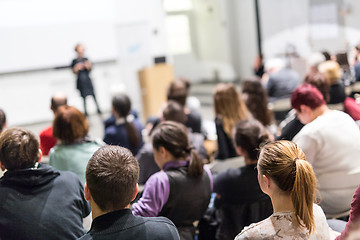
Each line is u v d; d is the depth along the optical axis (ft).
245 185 6.82
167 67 25.59
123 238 4.21
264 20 32.40
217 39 39.04
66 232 5.40
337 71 11.25
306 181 4.13
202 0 38.32
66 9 28.02
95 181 4.24
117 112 11.21
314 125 7.00
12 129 5.86
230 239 7.06
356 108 9.90
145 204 6.18
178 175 6.33
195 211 6.49
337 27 27.89
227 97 10.52
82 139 7.76
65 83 28.60
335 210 7.01
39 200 5.43
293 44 29.55
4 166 5.64
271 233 4.23
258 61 26.04
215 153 11.39
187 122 13.14
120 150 4.54
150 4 29.94
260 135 6.87
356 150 6.88
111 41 29.37
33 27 27.32
